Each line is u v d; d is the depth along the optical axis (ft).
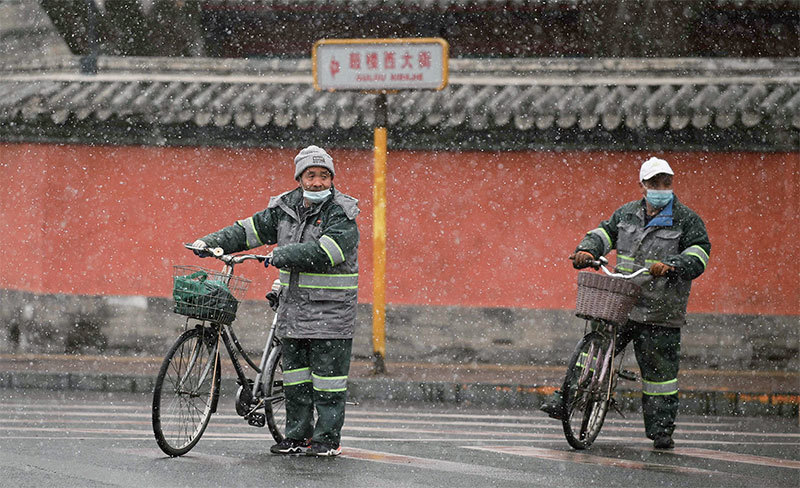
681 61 98.48
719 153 97.50
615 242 57.31
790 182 96.53
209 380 49.01
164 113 98.99
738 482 43.34
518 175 100.27
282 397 51.49
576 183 99.50
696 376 90.74
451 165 100.89
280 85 101.65
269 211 49.73
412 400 81.51
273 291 52.16
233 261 47.09
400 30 109.60
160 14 108.37
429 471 44.42
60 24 107.65
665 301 54.65
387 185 101.45
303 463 46.16
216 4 105.81
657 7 103.09
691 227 55.21
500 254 100.73
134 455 47.29
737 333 97.86
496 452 51.60
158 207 103.19
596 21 104.88
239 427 60.90
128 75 103.14
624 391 77.20
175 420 47.37
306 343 49.47
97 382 83.51
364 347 101.76
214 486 39.70
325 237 47.60
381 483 40.93
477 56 109.09
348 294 48.52
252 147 102.12
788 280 97.19
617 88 97.60
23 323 104.68
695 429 66.39
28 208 104.47
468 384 80.94
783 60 97.66
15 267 105.29
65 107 99.66
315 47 81.05
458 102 97.66
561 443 57.72
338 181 101.60
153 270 103.35
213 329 49.14
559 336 100.32
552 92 97.86
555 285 100.37
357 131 100.27
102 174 103.40
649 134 97.25
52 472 41.63
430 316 101.30
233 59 104.42
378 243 86.12
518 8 103.65
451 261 101.19
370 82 80.89
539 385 80.38
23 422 62.18
